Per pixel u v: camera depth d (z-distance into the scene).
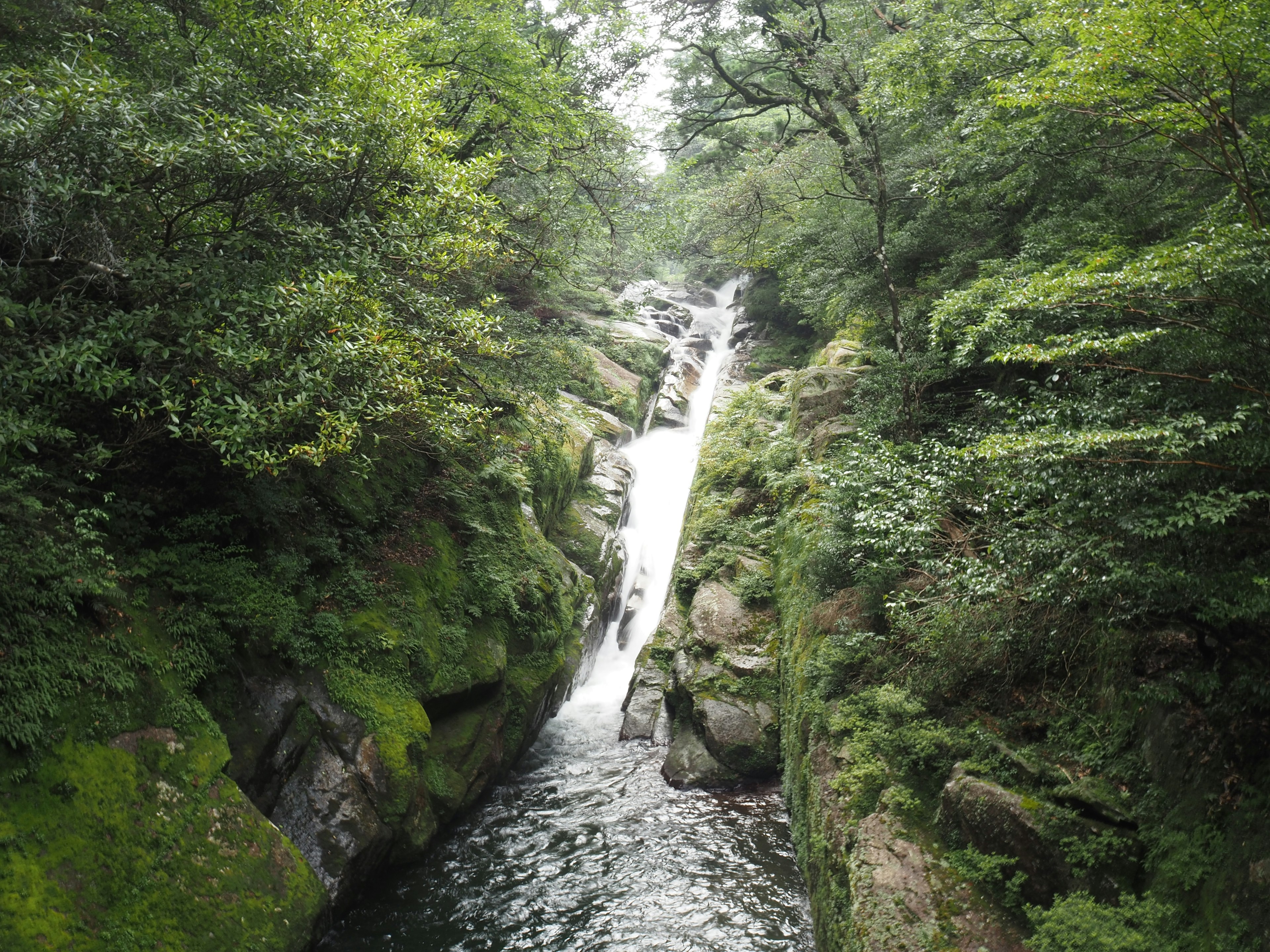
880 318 15.38
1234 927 4.73
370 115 8.66
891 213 15.62
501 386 13.27
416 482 12.38
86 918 5.52
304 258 8.57
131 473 8.12
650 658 14.34
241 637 8.20
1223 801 5.55
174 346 7.29
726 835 10.12
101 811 6.03
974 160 12.02
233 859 6.73
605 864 9.36
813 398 16.66
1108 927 5.40
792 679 11.26
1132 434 5.27
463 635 11.02
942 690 8.31
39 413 6.75
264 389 7.21
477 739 10.80
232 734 7.71
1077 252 9.01
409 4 14.00
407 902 8.44
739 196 16.27
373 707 9.22
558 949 7.75
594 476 19.56
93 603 6.89
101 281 7.40
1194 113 6.95
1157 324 6.39
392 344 8.24
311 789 8.31
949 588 8.19
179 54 8.99
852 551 10.48
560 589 14.27
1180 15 6.15
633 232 16.59
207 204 7.70
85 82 6.66
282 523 9.42
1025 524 6.91
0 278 6.76
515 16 14.94
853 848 7.21
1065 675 7.88
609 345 25.88
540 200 14.41
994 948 5.89
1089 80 7.13
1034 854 6.30
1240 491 5.48
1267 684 5.43
